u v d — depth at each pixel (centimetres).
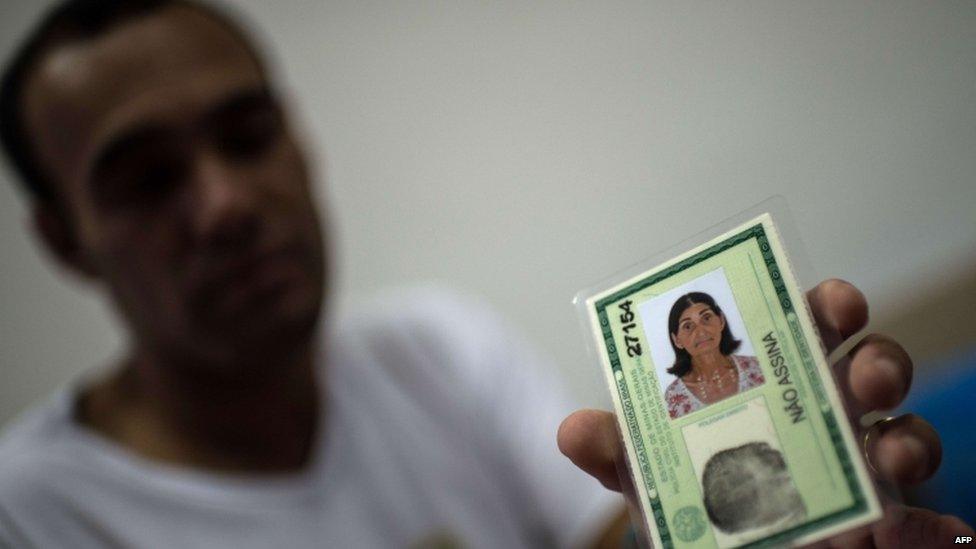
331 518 115
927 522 51
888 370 50
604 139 160
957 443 109
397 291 177
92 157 94
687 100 153
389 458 126
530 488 131
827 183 143
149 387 113
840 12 141
